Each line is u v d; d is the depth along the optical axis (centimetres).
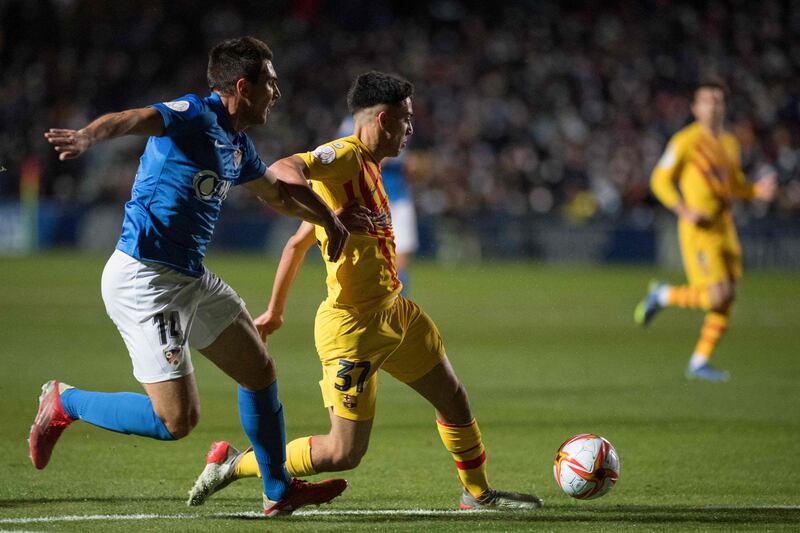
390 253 2066
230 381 4053
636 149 12300
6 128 13188
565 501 2261
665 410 3525
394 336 2053
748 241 10575
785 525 2022
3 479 2384
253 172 1983
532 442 2972
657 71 13625
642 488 2406
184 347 1952
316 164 1998
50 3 14075
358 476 2516
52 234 12088
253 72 1947
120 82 13638
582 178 12056
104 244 11931
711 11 14362
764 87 13488
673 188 4356
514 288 8638
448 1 14475
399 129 2062
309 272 10194
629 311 7119
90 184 12469
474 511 2141
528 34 13938
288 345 5241
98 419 2028
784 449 2895
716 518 2084
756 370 4569
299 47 13762
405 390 3938
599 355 5038
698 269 4344
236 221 12031
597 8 14325
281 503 2045
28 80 13662
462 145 12462
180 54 13875
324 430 3119
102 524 1948
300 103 13075
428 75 13350
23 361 4444
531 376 4322
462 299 7775
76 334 5425
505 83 13225
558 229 11431
